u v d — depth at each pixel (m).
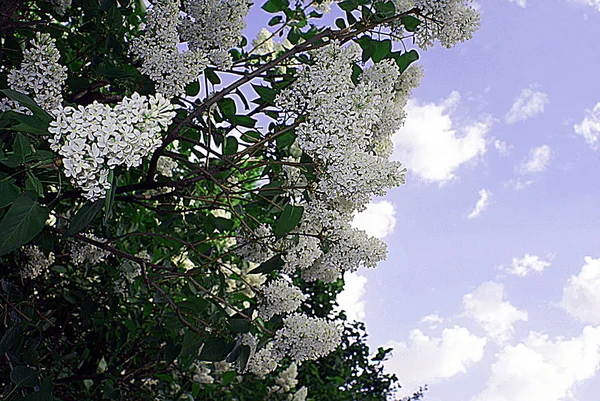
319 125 2.58
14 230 1.93
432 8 2.94
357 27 3.06
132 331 5.07
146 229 5.15
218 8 3.09
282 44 4.01
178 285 5.03
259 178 3.35
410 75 3.33
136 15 3.69
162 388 5.39
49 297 4.97
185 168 4.22
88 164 1.81
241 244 3.51
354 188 2.60
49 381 2.74
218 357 3.14
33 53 2.39
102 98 3.15
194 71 2.86
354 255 3.16
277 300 3.40
